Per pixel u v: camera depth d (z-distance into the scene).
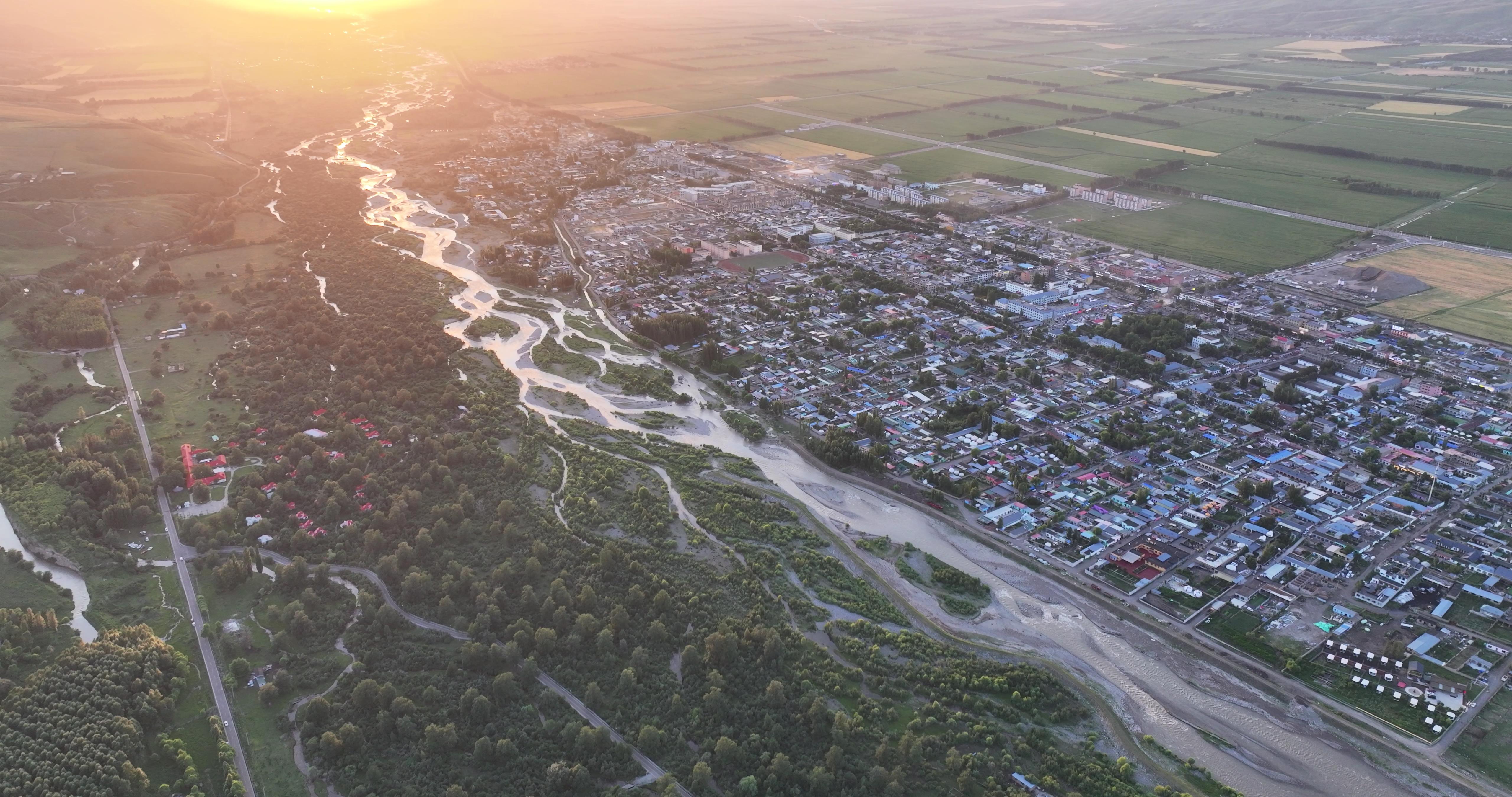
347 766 186.00
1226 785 186.62
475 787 181.00
